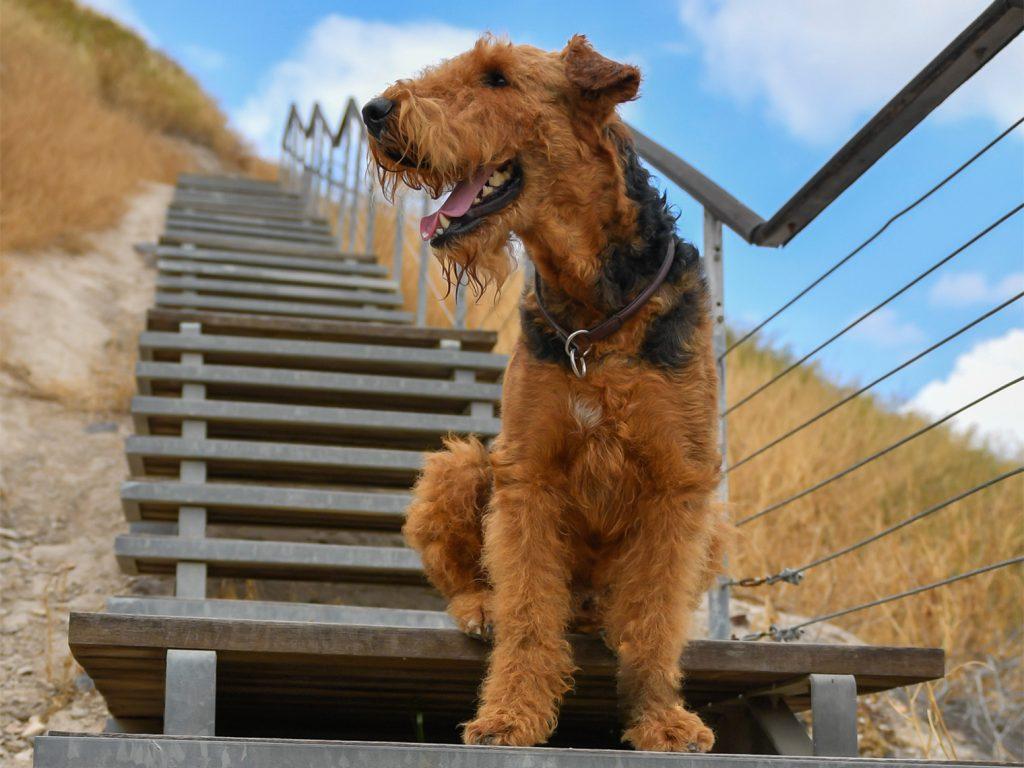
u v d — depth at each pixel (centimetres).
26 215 959
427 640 258
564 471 274
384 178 296
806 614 552
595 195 280
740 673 278
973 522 697
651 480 271
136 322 869
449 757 214
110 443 646
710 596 401
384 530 528
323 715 337
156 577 493
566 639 273
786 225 379
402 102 273
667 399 269
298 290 804
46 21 1833
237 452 476
